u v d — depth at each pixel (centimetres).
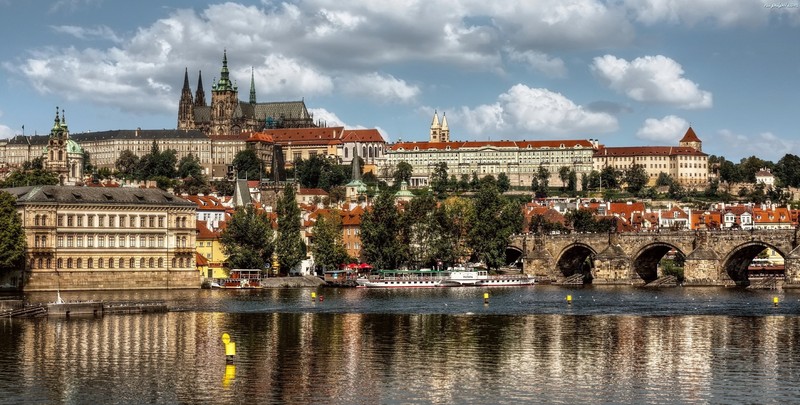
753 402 14188
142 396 14362
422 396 14488
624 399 14375
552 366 16725
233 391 14688
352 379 15562
